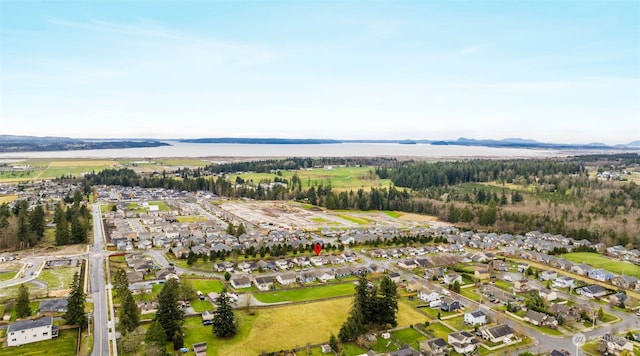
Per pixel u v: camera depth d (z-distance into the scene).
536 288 121.44
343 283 125.19
